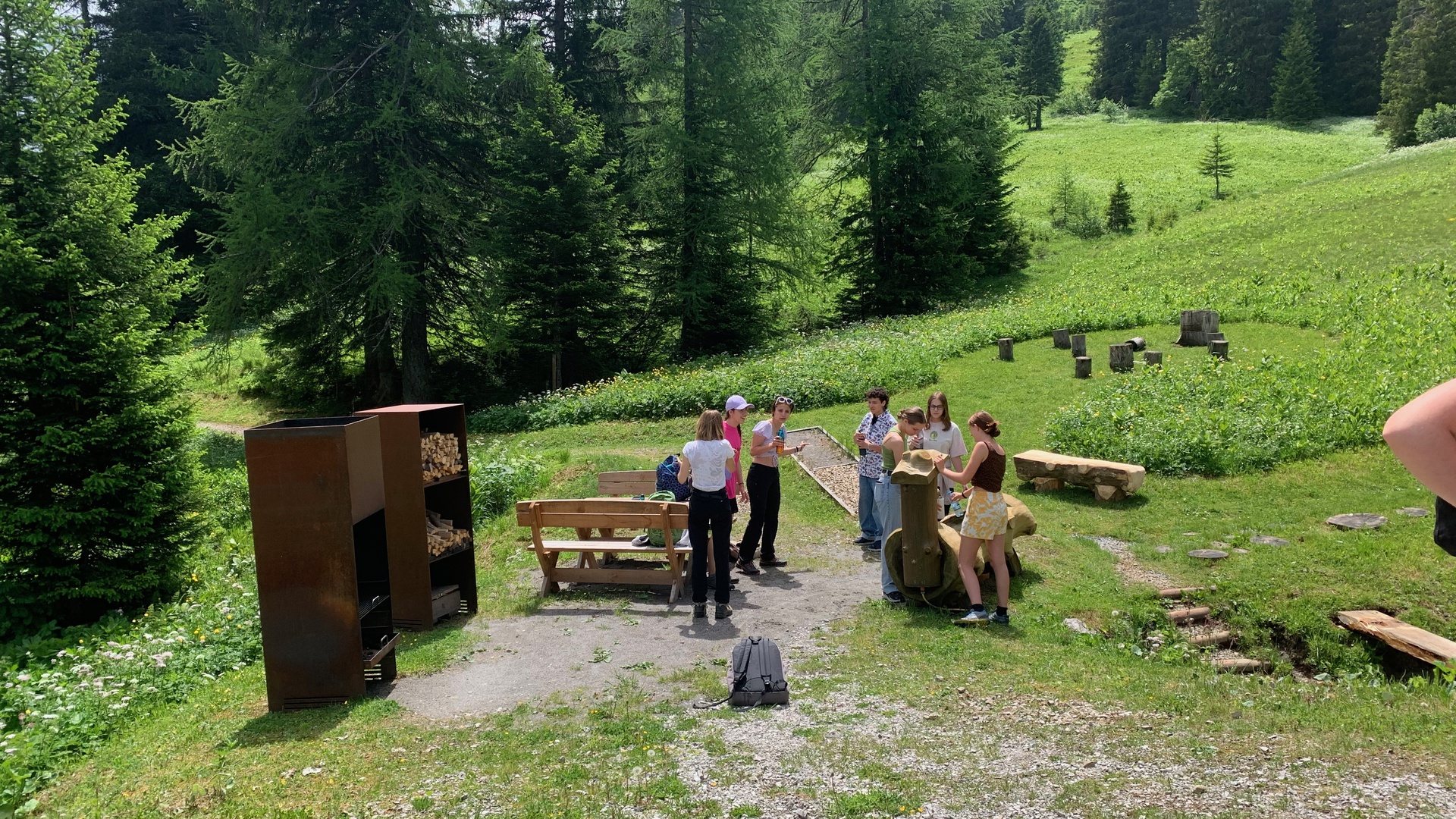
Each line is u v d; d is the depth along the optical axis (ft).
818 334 93.97
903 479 24.97
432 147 83.92
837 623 24.73
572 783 15.07
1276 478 39.27
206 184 84.48
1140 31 315.37
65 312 35.01
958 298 109.50
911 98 107.76
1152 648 24.72
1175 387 51.52
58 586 33.76
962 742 16.03
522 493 43.50
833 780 14.62
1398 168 134.62
